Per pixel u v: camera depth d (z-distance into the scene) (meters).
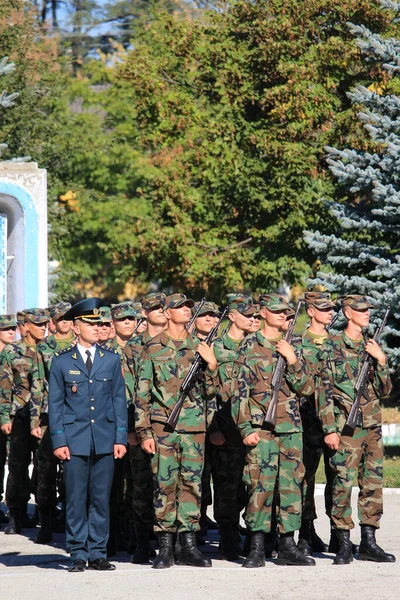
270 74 52.69
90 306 18.59
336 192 50.34
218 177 54.53
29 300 31.95
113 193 81.75
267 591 16.55
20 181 31.91
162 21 58.75
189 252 54.72
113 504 20.78
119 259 61.59
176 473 18.88
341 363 19.23
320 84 51.03
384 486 29.50
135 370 20.16
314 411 20.14
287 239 52.75
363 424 19.14
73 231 78.00
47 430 22.16
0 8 64.50
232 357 20.64
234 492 19.91
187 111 57.38
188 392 18.95
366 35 40.44
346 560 18.94
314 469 20.22
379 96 39.25
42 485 22.20
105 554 18.69
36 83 68.81
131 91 80.44
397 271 37.66
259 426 18.73
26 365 23.50
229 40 54.94
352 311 19.50
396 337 38.66
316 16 52.44
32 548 21.67
